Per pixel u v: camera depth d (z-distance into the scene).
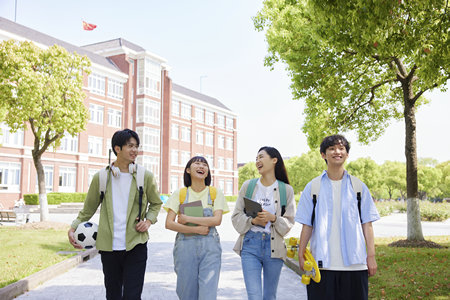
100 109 38.62
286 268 7.84
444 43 6.14
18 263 7.48
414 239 10.46
